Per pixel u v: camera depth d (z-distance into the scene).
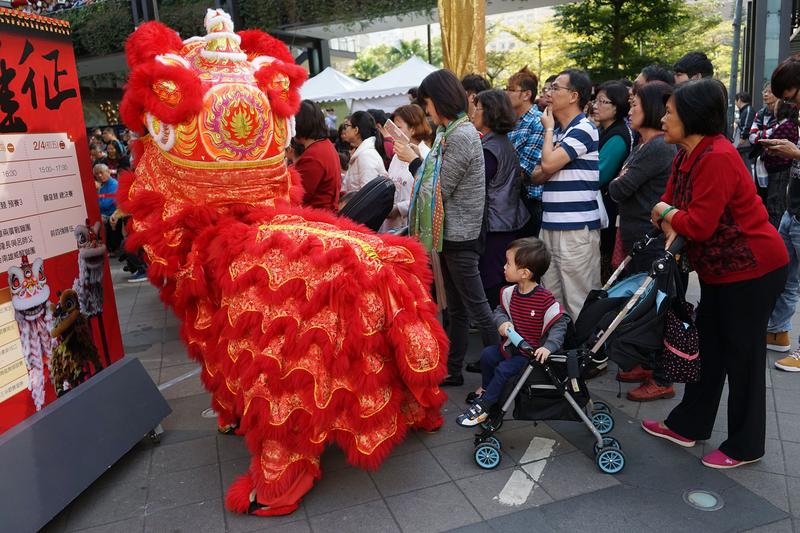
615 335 2.81
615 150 4.21
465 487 2.82
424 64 11.50
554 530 2.50
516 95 4.54
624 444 3.14
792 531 2.43
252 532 2.55
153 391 3.32
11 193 2.58
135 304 6.48
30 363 2.66
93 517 2.69
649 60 19.67
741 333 2.75
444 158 3.42
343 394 2.50
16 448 2.45
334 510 2.68
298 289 2.49
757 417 2.80
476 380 4.01
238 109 2.62
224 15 2.72
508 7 13.54
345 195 4.73
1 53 2.54
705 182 2.63
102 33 13.54
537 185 4.14
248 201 2.79
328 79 12.23
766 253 2.67
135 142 2.87
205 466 3.08
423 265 2.73
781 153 3.75
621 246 4.16
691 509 2.59
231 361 2.63
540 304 3.14
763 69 8.70
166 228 2.68
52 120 2.84
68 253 2.94
